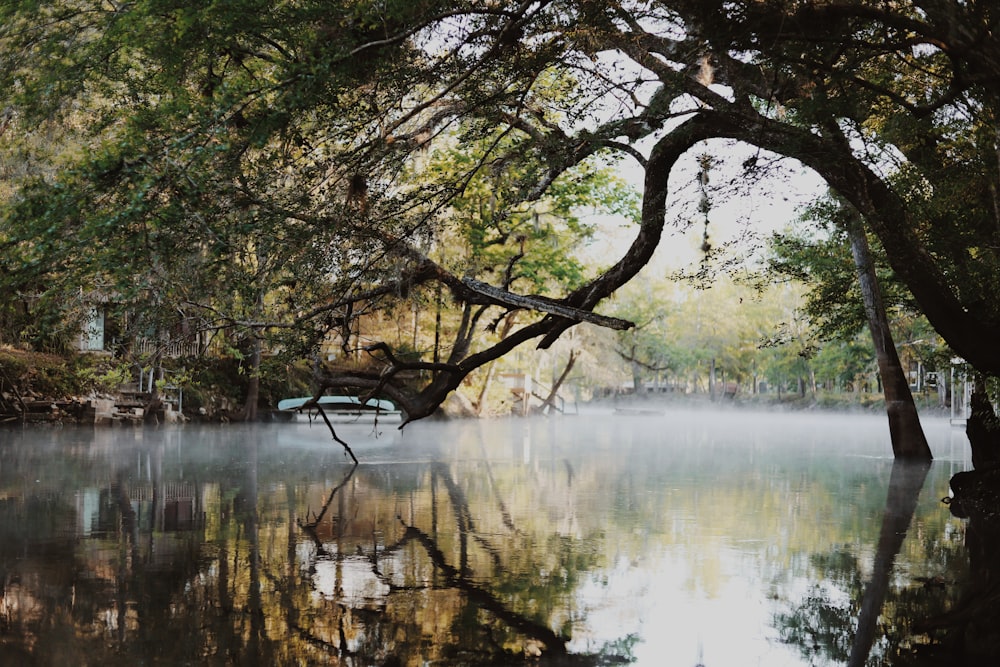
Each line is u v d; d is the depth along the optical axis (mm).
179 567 8461
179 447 23891
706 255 12430
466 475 17859
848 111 10156
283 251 11055
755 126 10492
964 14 8211
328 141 10688
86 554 9016
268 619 6723
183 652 5902
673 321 87000
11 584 7695
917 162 13445
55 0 13430
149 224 9992
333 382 12320
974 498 13984
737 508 13188
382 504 13156
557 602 7324
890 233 11266
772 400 88312
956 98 10094
